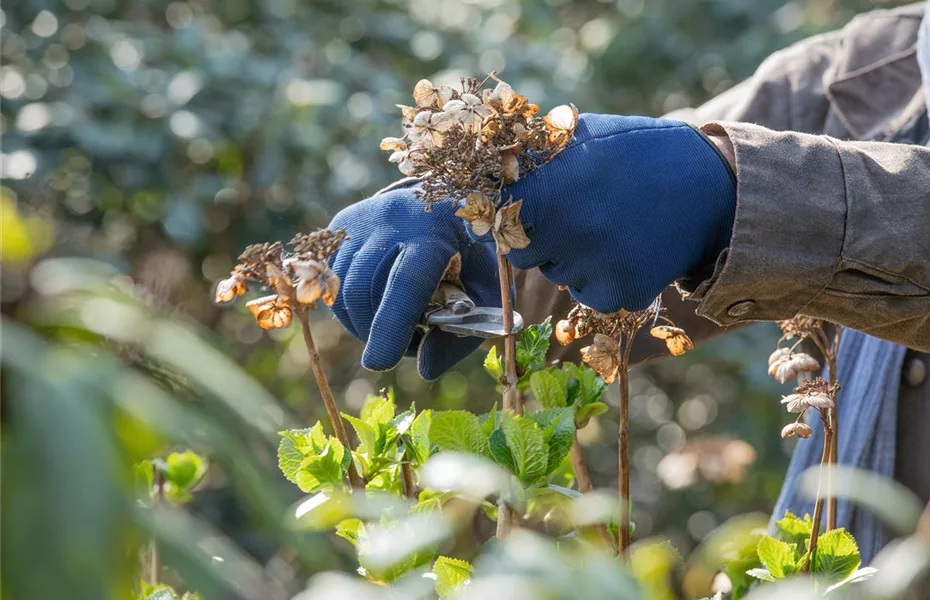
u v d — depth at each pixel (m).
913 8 3.20
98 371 2.58
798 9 7.95
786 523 2.93
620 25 7.70
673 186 2.88
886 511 2.79
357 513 2.81
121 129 5.55
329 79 6.12
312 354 2.86
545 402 2.94
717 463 3.49
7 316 2.61
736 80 7.64
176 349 2.62
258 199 6.13
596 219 2.86
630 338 2.90
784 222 2.87
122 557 2.57
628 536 2.88
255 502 2.61
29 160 5.38
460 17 7.32
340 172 5.90
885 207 2.89
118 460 2.58
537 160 2.87
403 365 6.58
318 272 2.83
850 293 2.90
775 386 6.66
